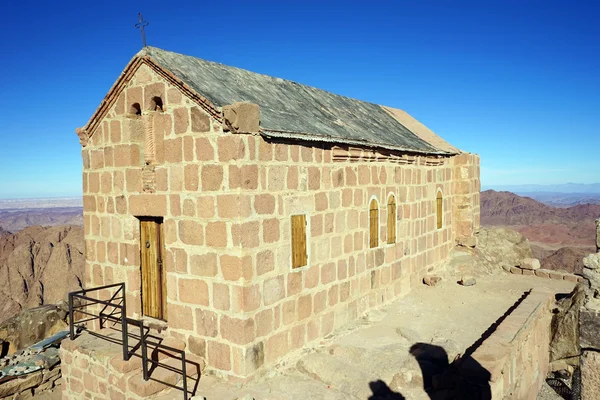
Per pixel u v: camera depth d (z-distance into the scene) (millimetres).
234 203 8297
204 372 8820
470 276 16781
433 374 8938
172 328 9367
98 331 10281
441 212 17328
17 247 72312
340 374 8914
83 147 11086
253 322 8547
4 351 13195
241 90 10461
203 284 8812
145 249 10172
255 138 8539
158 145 9375
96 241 10953
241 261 8297
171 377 8250
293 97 12477
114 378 8508
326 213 10547
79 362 9305
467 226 18391
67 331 13203
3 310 64000
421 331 11430
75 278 68500
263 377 8789
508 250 20312
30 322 13352
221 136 8375
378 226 12750
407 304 13531
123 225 10289
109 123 10414
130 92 9852
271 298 8984
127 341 8625
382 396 8422
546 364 13484
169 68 9211
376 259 12664
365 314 12211
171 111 9102
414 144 14836
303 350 9859
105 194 10656
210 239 8648
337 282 11000
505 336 10055
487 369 8211
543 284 16750
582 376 5191
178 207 9109
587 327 5168
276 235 9086
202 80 9578
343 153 10859
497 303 13961
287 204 9367
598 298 5293
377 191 12625
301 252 9773
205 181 8656
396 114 19250
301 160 9734
